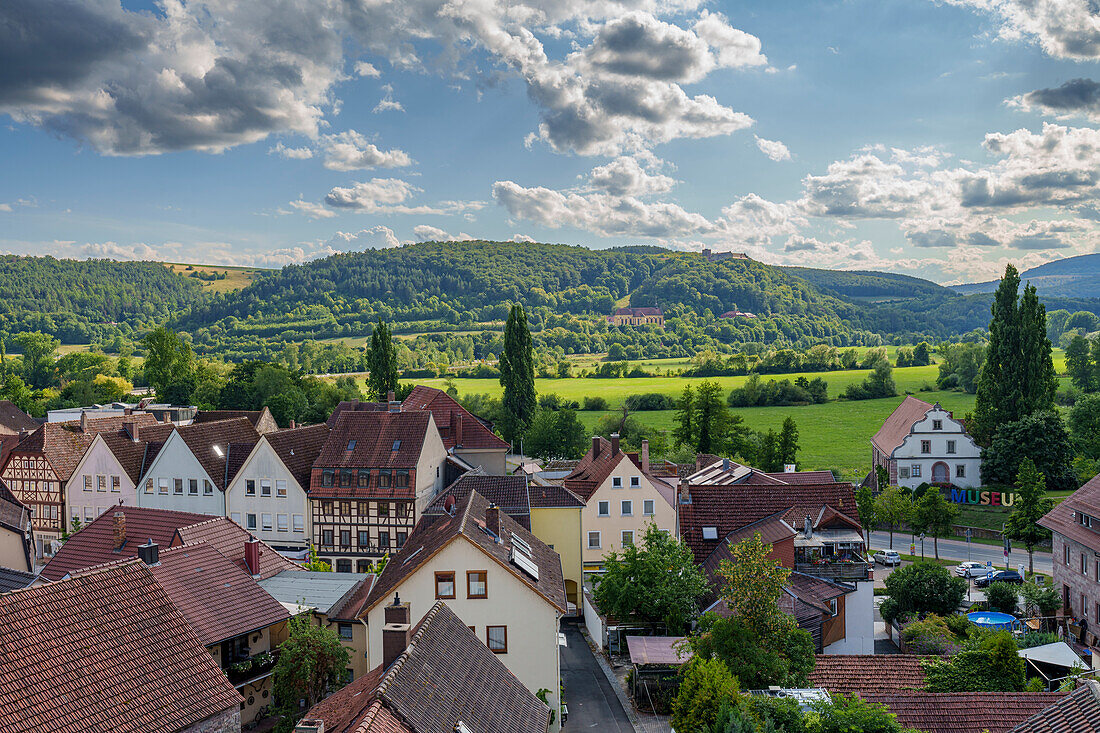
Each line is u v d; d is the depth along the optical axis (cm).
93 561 4934
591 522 6812
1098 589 5512
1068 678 3866
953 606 5838
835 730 3084
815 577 5453
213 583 4188
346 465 7562
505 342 14225
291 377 16912
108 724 2503
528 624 4141
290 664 3816
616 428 14812
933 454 10938
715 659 3444
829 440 15862
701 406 12862
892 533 9712
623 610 5097
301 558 7444
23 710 2372
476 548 4131
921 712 3275
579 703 4469
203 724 2750
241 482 7819
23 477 8944
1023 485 7806
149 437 9044
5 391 18712
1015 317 11319
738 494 6381
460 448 9412
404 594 4144
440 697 2597
